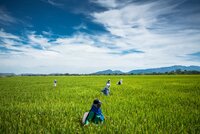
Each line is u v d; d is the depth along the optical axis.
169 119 8.09
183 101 13.27
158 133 6.29
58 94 18.20
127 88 24.30
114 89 22.91
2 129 6.82
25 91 22.16
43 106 11.34
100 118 7.64
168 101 13.28
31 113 9.56
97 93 18.69
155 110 10.20
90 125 7.03
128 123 7.38
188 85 29.30
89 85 31.61
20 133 6.39
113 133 6.36
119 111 9.66
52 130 6.64
